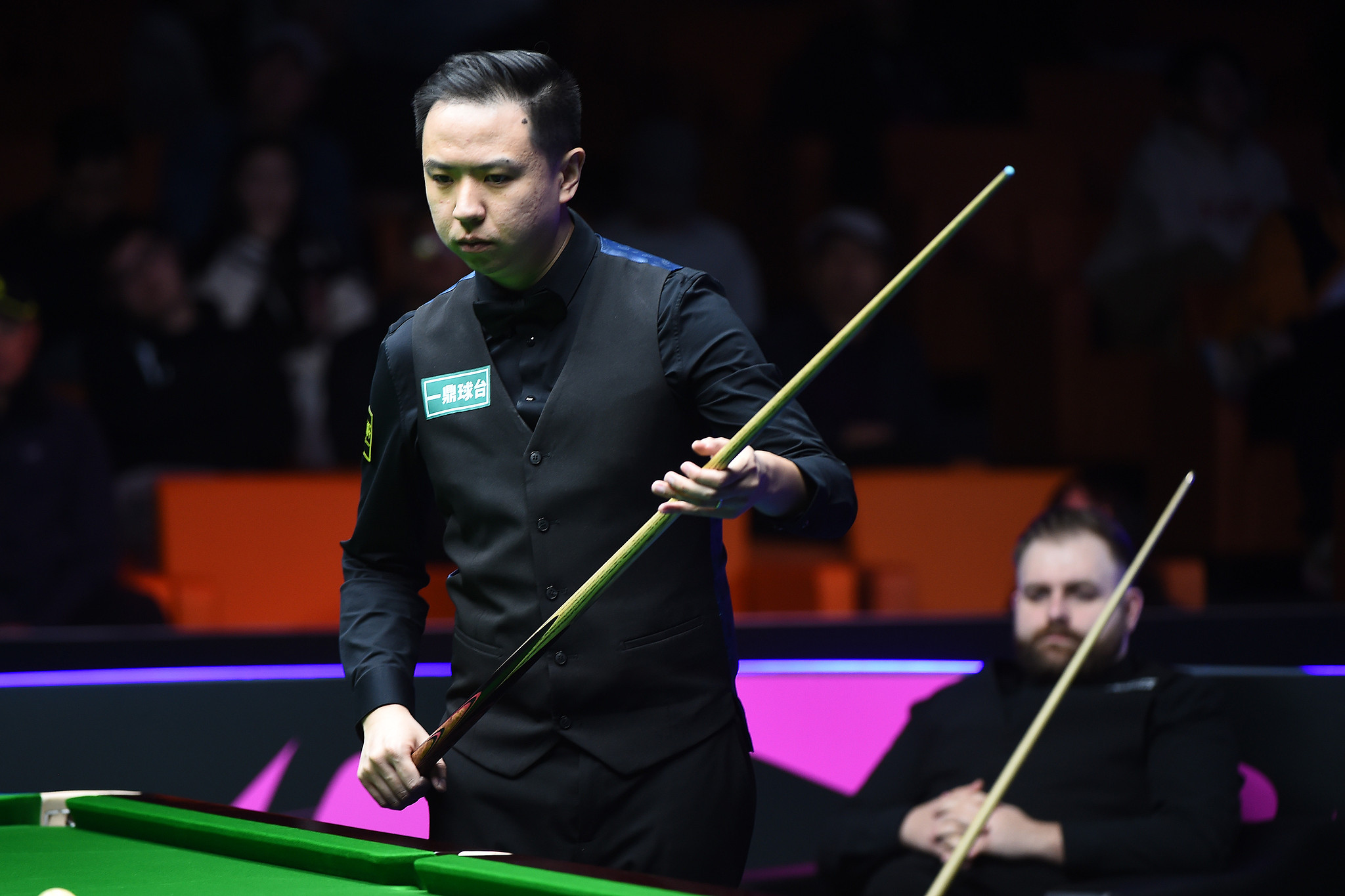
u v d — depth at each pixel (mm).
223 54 23000
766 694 10664
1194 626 11750
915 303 20859
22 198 20141
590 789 6094
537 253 6145
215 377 17578
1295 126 25531
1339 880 8797
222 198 18859
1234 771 8695
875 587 15047
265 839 5418
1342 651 11961
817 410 18281
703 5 25891
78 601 14656
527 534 6215
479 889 4758
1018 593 9320
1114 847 8344
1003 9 26000
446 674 10477
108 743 10148
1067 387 19547
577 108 6203
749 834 6359
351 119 22719
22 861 5473
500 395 6305
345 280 19078
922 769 9312
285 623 14883
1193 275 21609
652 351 6215
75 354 18125
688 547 6281
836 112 22984
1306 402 18766
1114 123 24641
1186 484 5562
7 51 22641
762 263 22469
